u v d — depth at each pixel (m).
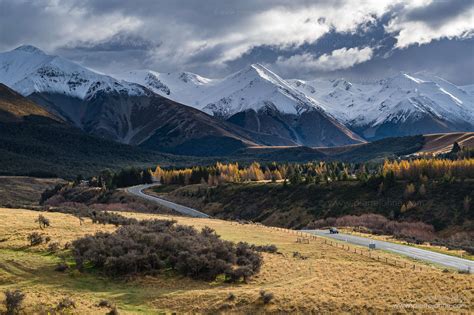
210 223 104.06
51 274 48.94
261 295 43.81
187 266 52.69
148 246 57.56
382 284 48.38
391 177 168.25
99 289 46.44
